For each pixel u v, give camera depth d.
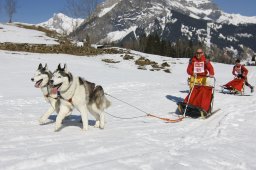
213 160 5.43
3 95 12.95
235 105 11.70
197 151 5.86
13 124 7.55
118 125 8.02
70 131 7.04
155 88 16.53
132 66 29.52
